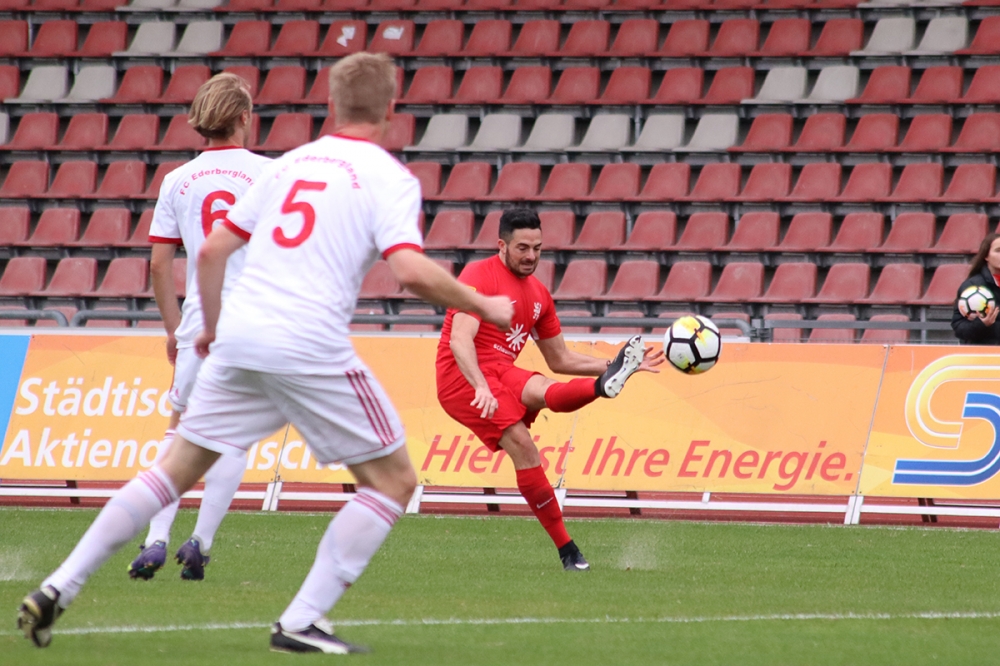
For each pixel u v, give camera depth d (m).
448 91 65.50
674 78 63.12
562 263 57.41
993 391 32.38
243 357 12.79
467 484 33.84
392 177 13.02
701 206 57.28
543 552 25.53
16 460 35.47
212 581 20.06
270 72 67.44
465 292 12.75
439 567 22.72
